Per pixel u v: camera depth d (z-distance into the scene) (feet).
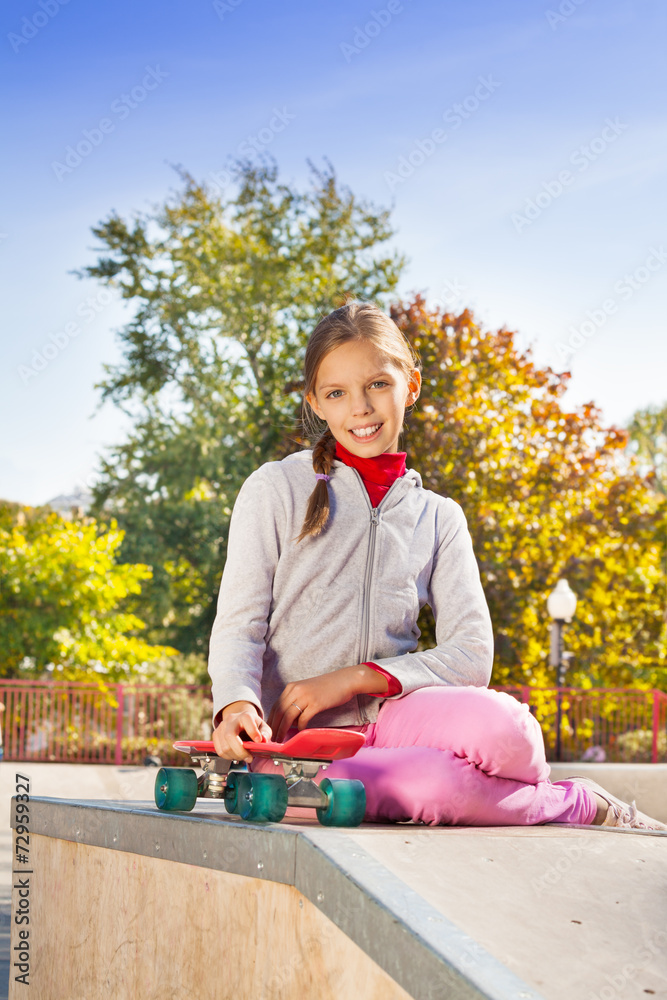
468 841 5.07
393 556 7.07
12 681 39.68
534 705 41.83
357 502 7.15
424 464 48.91
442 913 3.90
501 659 48.98
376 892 3.93
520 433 51.88
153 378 72.23
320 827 5.14
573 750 41.81
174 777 5.99
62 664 49.52
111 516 74.08
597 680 49.93
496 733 6.08
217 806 7.27
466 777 6.09
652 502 56.44
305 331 69.36
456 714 6.22
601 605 50.21
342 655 6.83
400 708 6.56
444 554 7.48
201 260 70.13
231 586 6.92
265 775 5.44
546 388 51.47
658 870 4.99
